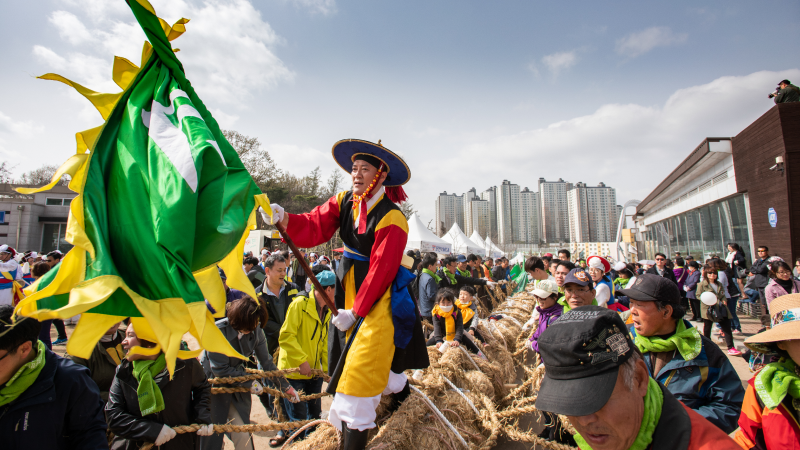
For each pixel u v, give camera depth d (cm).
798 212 930
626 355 102
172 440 238
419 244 1459
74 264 124
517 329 600
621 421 102
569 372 102
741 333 830
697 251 1736
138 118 149
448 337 439
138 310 125
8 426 175
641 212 2973
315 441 271
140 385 223
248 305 303
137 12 157
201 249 141
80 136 144
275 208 227
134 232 130
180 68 169
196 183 136
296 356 353
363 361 233
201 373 255
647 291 203
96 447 193
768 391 164
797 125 941
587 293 339
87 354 118
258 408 470
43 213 2988
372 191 263
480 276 1145
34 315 107
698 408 189
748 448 175
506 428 303
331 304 240
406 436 271
